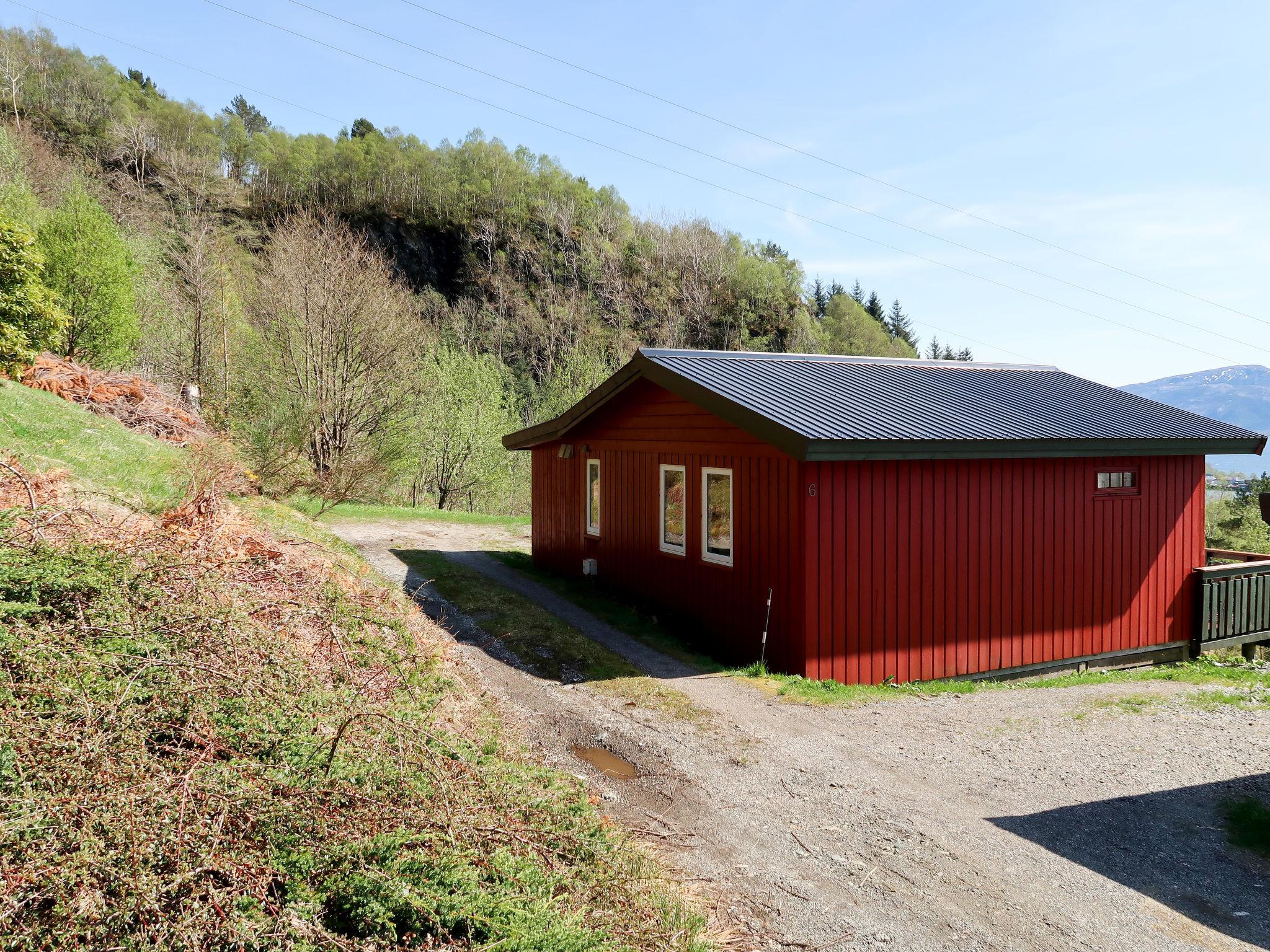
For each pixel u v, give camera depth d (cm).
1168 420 1139
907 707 796
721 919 408
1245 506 4162
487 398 2908
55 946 245
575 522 1400
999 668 1005
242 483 1078
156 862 275
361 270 2300
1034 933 409
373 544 1616
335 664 525
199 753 339
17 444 784
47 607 403
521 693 764
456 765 428
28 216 2338
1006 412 1048
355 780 373
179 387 2566
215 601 472
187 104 8488
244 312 3066
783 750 651
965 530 972
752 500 939
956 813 548
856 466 891
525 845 382
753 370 1104
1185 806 569
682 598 1084
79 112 6850
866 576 902
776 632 903
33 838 267
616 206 9219
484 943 299
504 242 8100
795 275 9225
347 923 299
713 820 523
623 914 361
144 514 705
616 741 654
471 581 1301
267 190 8025
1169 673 1034
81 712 332
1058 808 560
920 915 422
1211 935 413
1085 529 1077
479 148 8762
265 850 312
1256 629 1243
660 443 1136
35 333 1190
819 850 488
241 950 264
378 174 8462
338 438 2094
